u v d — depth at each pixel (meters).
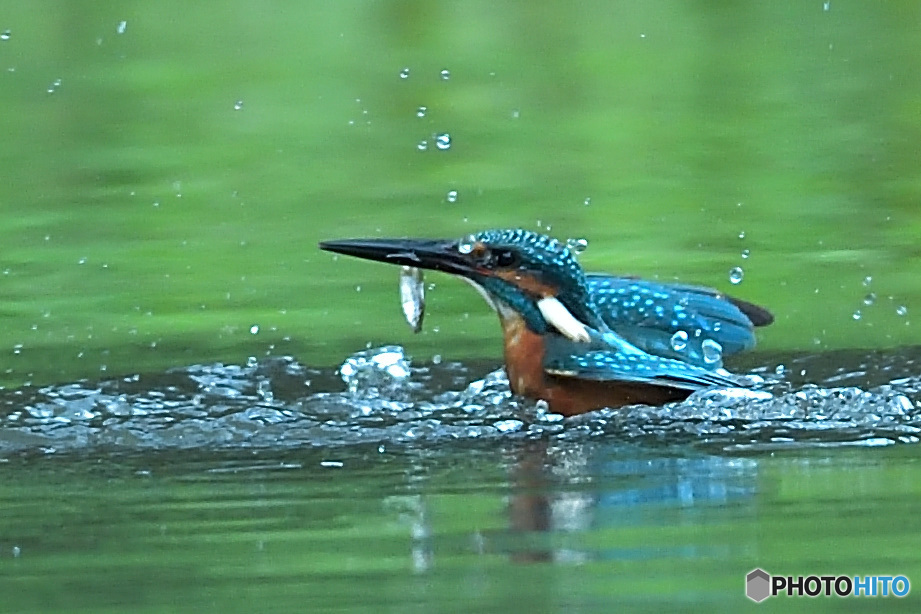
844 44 23.66
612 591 6.81
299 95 21.94
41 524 8.08
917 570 7.05
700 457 9.24
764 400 10.39
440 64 23.30
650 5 26.67
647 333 11.25
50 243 15.90
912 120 19.89
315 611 6.66
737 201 16.88
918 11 25.73
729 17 25.86
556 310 10.77
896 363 11.61
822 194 17.05
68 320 13.29
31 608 6.80
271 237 16.03
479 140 19.70
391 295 14.11
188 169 18.75
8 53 23.59
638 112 20.92
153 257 15.41
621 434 9.89
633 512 8.06
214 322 13.21
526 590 6.86
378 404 10.66
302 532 7.84
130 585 7.07
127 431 10.01
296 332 12.78
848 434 9.78
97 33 24.61
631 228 15.98
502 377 11.41
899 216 16.16
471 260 10.95
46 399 10.64
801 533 7.63
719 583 6.91
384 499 8.44
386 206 17.08
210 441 9.84
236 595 6.90
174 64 23.28
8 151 19.58
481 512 8.11
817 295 13.73
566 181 17.86
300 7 26.28
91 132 20.23
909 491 8.34
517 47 24.09
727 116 20.34
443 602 6.70
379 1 26.50
